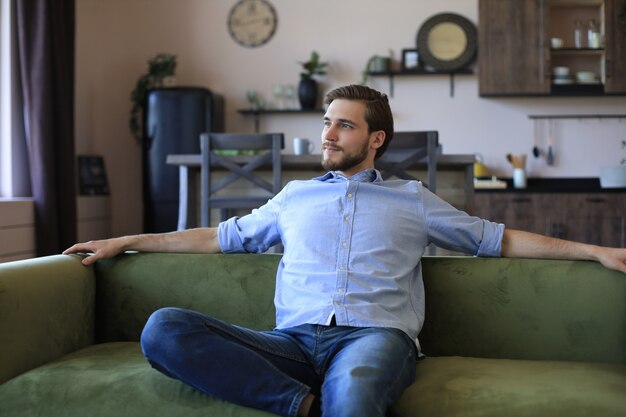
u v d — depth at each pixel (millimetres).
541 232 5258
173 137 5406
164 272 1874
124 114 5949
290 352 1518
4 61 4395
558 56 5617
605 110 5660
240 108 5926
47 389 1448
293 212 1733
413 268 1670
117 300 1887
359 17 5809
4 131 4391
